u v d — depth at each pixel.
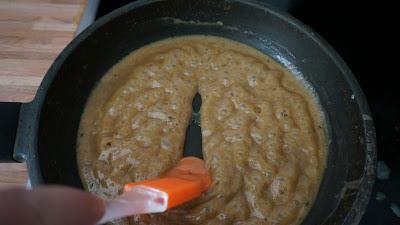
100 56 0.33
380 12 0.38
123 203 0.19
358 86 0.28
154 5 0.33
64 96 0.30
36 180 0.23
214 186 0.28
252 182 0.28
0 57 0.35
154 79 0.33
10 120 0.25
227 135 0.30
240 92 0.32
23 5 0.38
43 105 0.26
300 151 0.30
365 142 0.26
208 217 0.27
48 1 0.38
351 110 0.28
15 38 0.36
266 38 0.35
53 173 0.27
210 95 0.32
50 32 0.37
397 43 0.36
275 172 0.28
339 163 0.29
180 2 0.33
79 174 0.29
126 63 0.34
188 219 0.27
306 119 0.31
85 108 0.32
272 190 0.28
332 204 0.27
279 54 0.35
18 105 0.26
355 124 0.28
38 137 0.25
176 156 0.29
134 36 0.34
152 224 0.26
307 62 0.33
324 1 0.38
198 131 0.31
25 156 0.24
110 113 0.31
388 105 0.34
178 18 0.35
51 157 0.27
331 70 0.31
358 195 0.24
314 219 0.27
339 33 0.37
